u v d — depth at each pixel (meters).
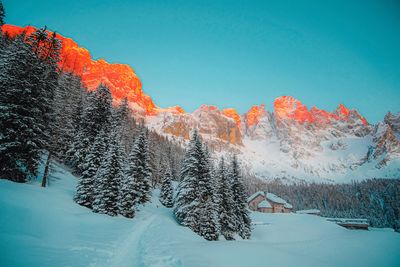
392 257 34.41
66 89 50.94
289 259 20.48
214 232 36.78
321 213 145.38
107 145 39.41
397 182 189.00
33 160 28.08
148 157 42.06
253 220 68.94
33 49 31.42
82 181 33.47
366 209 150.75
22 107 26.70
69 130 42.88
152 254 15.38
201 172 40.25
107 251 15.27
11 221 16.14
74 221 22.53
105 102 44.59
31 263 10.41
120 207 35.56
